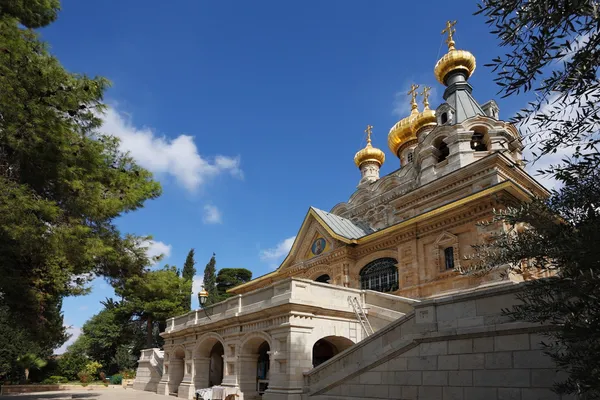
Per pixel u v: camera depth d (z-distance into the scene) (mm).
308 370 16750
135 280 16531
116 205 14664
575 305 4465
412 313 12750
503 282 18469
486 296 10852
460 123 30547
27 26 15219
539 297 5277
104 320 47375
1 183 11656
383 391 12938
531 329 9695
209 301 56031
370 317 19484
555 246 4664
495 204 20234
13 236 11734
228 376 20797
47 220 13234
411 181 34469
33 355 34719
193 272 56750
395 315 18281
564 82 4176
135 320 48406
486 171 26156
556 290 4941
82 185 13781
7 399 24438
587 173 4488
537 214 5055
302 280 18062
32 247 12680
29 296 16781
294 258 31953
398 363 12656
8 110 11820
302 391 16141
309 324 17625
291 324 17031
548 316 5035
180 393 25000
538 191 27406
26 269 16531
